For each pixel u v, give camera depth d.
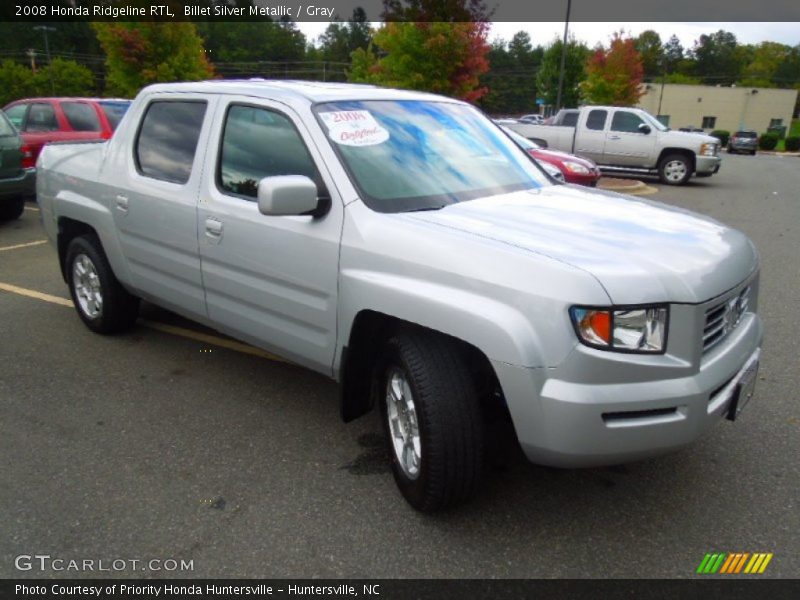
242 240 3.53
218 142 3.77
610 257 2.57
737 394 2.85
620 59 29.05
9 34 68.12
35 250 8.08
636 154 17.19
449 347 2.75
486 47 16.39
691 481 3.26
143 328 5.38
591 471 3.34
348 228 3.04
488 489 3.19
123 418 3.89
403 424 3.02
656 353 2.47
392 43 16.55
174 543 2.81
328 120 3.35
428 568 2.67
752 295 3.17
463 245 2.68
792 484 3.23
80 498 3.11
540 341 2.42
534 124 18.61
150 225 4.18
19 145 9.21
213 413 3.96
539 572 2.64
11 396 4.16
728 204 13.59
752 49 129.50
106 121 11.45
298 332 3.40
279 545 2.80
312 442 3.63
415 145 3.54
